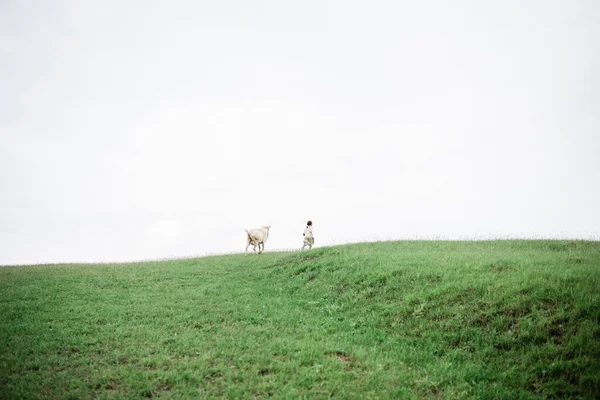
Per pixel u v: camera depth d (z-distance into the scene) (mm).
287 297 15414
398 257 17172
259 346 9789
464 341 9797
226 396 7180
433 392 7828
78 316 11984
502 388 7762
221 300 14641
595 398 7102
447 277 13281
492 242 21797
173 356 9078
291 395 7203
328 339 10461
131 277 19109
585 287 10156
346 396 7262
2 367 8141
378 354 9539
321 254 21188
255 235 27156
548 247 18953
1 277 18359
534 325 9383
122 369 8188
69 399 6898
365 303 13281
